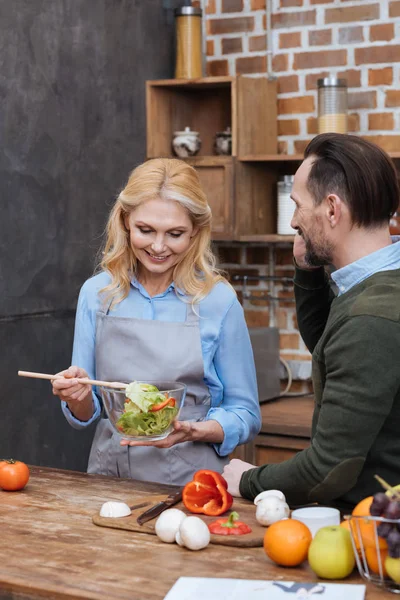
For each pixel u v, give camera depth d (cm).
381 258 180
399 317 167
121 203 235
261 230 396
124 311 246
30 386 345
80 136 364
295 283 231
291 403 386
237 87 373
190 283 244
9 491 209
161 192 227
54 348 356
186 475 237
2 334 330
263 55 405
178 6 422
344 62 389
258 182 393
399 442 175
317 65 394
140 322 241
